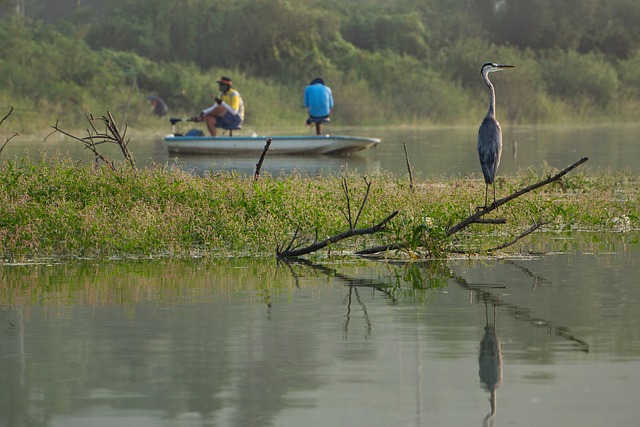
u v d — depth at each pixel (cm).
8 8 13900
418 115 12156
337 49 13200
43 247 2886
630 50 15412
